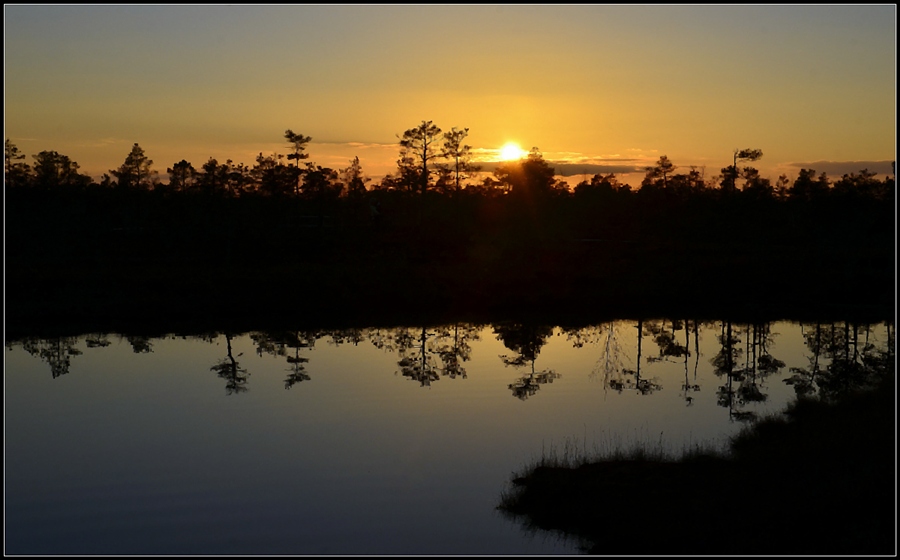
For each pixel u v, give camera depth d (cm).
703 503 1249
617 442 1784
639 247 6412
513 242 5866
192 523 1345
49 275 4562
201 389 2419
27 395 2344
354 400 2269
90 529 1321
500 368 2770
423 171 8581
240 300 4253
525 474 1523
